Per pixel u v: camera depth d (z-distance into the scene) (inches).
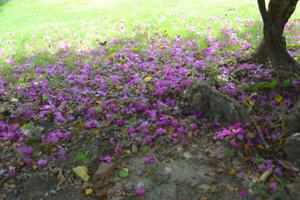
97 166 48.7
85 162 49.2
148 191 43.8
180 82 65.9
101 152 50.9
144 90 64.3
